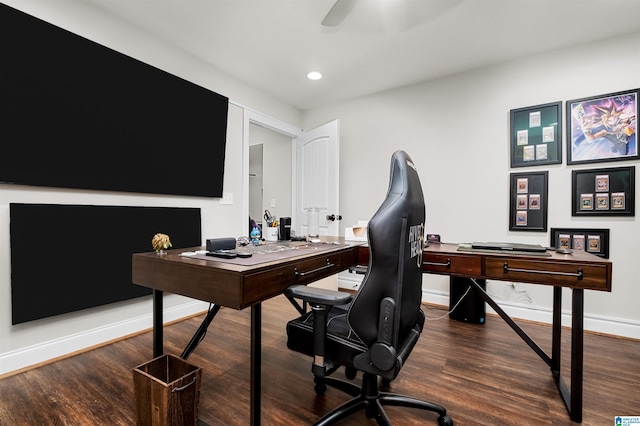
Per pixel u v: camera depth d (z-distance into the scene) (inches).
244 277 38.8
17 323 68.8
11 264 68.5
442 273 63.2
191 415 48.1
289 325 49.2
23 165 69.1
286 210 167.8
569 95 100.7
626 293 92.9
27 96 69.3
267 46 101.5
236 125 124.6
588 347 85.4
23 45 68.4
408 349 43.8
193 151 106.3
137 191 90.7
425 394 61.9
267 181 177.9
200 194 109.2
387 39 96.6
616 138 94.0
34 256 71.4
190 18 87.2
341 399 60.2
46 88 72.1
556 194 102.6
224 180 119.5
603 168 95.5
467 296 103.4
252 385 44.1
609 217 95.1
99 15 82.2
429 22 87.4
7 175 66.9
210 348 82.2
